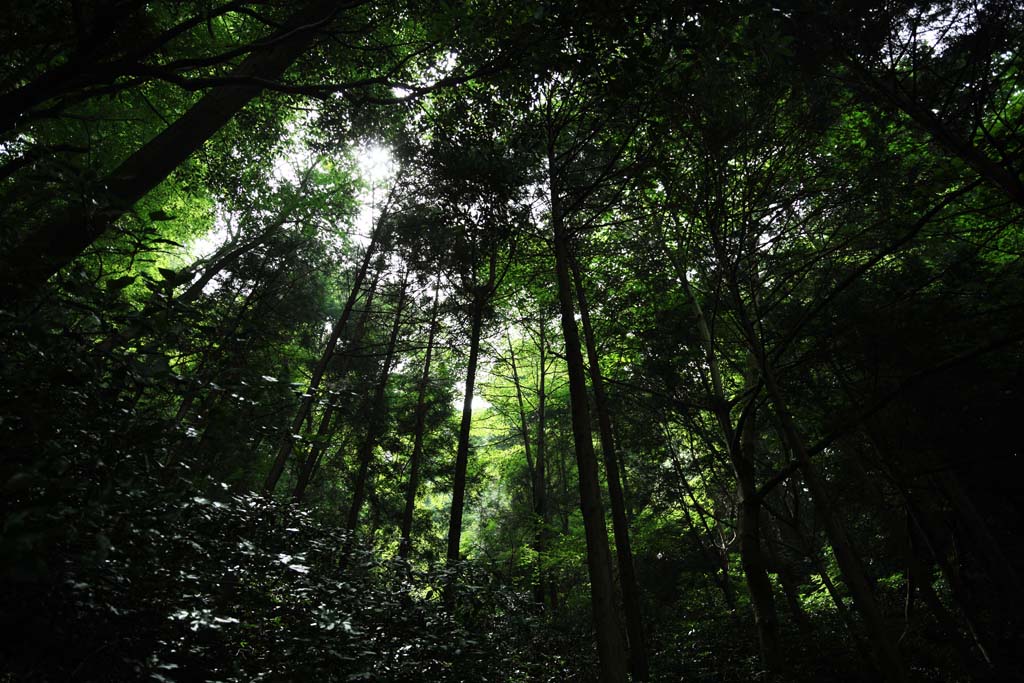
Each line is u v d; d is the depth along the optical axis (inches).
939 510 394.3
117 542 89.8
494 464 898.7
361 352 657.6
